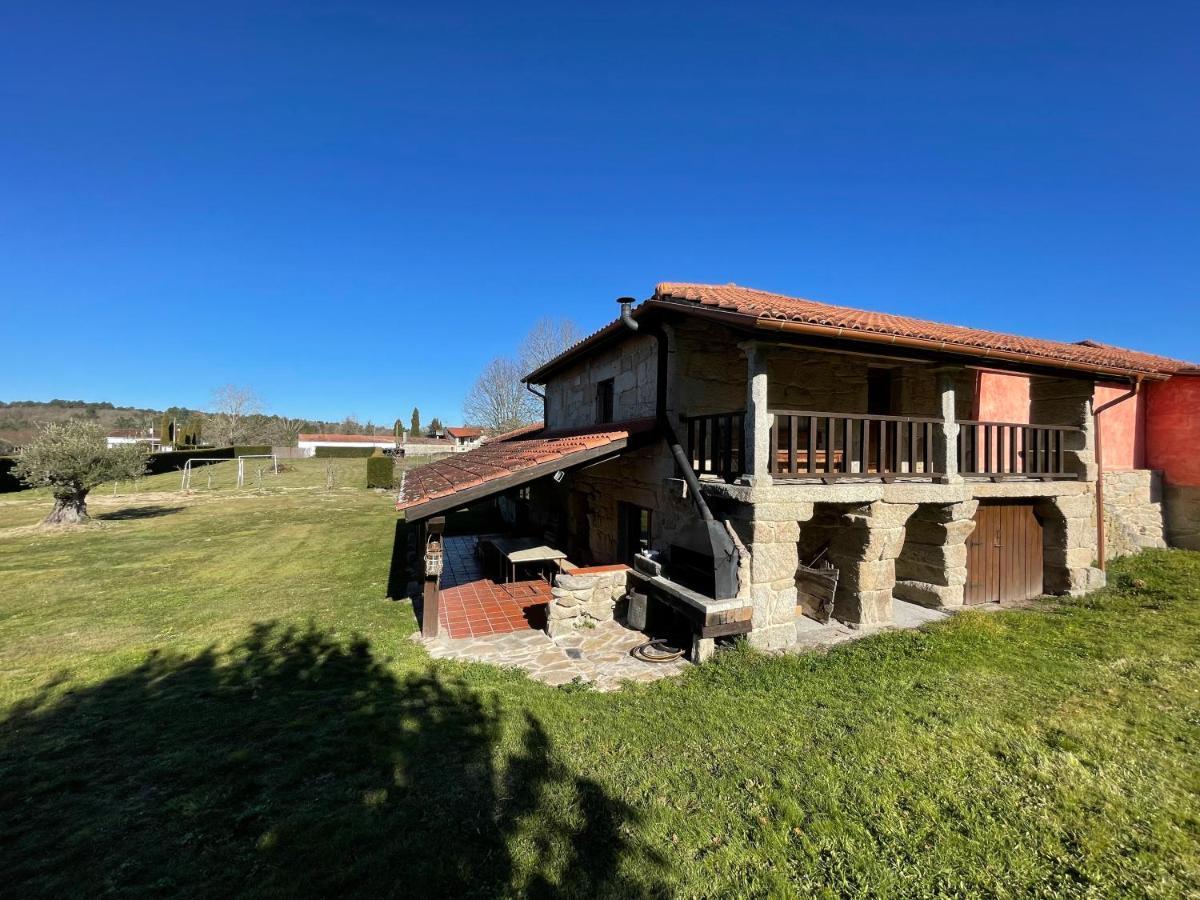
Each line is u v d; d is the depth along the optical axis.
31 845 2.91
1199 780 3.52
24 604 8.23
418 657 5.98
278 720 4.38
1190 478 10.45
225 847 2.91
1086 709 4.47
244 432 62.97
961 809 3.24
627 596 7.52
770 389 8.41
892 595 7.74
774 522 6.08
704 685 5.16
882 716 4.38
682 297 6.73
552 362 12.41
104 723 4.34
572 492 12.20
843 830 3.08
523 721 4.40
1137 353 12.01
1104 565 8.66
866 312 9.93
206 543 13.77
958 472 7.33
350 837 2.98
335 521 17.62
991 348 6.59
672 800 3.38
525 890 2.66
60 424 16.94
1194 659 5.51
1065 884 2.70
